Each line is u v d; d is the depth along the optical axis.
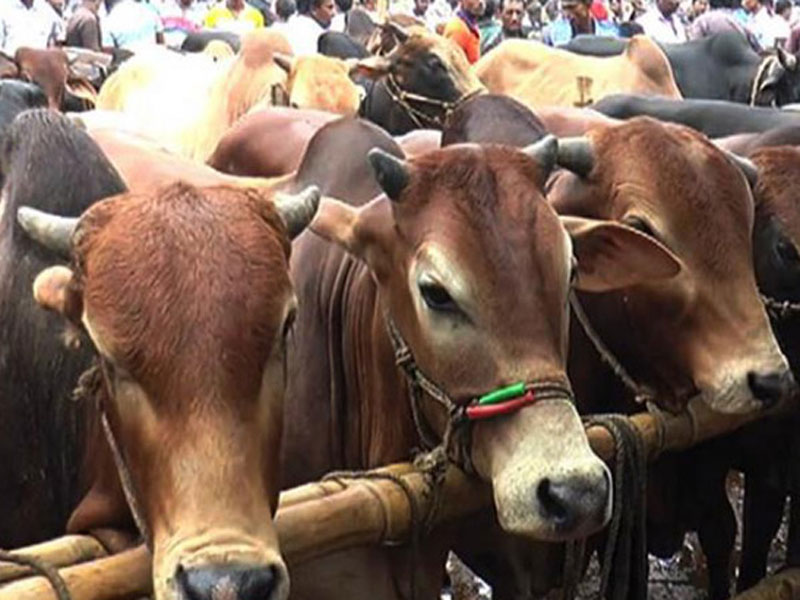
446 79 9.83
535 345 3.17
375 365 3.67
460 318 3.22
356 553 3.63
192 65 10.85
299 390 3.97
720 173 3.91
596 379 4.21
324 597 3.64
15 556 2.74
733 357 3.74
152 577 2.74
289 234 3.06
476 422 3.22
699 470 4.68
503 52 10.96
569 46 11.92
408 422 3.58
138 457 2.70
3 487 3.57
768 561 5.54
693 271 3.81
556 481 2.97
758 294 3.91
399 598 3.70
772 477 4.62
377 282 3.52
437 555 3.79
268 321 2.70
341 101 9.26
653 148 3.95
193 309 2.66
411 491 3.28
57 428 3.43
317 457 3.94
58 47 12.29
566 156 4.02
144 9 14.56
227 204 2.85
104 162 3.75
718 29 12.44
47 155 3.68
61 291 2.90
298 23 14.61
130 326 2.66
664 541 4.76
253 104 9.61
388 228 3.44
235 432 2.62
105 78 12.00
